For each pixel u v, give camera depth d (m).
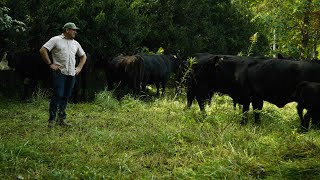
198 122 7.56
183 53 18.44
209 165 5.07
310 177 4.62
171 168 5.06
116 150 5.77
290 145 5.87
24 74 11.58
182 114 8.44
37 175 4.53
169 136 6.39
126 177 4.63
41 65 11.55
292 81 8.02
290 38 19.34
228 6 21.33
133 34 14.83
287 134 6.86
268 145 6.07
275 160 5.31
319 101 7.38
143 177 4.67
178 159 5.39
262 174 4.83
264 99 8.45
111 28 14.22
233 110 8.62
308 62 8.11
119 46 14.26
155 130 7.07
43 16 12.47
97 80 15.28
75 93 11.47
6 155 5.02
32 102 10.52
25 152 5.27
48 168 4.88
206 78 8.98
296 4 16.30
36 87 12.80
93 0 14.27
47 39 12.96
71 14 13.56
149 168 5.09
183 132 6.67
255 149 5.83
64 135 6.61
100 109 9.95
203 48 19.44
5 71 13.13
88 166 4.90
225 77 8.77
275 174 4.77
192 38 18.94
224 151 5.67
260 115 8.56
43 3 12.56
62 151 5.59
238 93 8.76
